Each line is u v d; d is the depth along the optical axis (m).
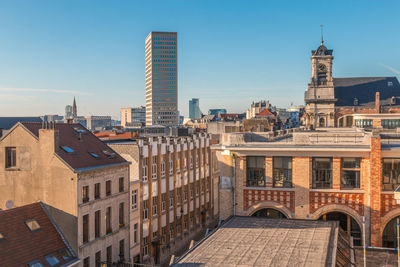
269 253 19.50
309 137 27.42
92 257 35.16
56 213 34.12
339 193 26.59
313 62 119.06
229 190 28.45
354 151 26.22
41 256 30.14
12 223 30.59
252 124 108.50
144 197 46.25
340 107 118.25
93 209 35.50
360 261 23.94
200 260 18.73
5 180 36.31
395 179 26.09
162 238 49.53
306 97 120.00
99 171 36.44
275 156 27.88
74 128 42.41
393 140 29.20
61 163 33.88
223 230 23.81
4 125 110.75
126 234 41.03
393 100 118.69
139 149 45.31
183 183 56.22
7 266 27.19
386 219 25.84
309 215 27.08
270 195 27.77
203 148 64.19
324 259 18.50
